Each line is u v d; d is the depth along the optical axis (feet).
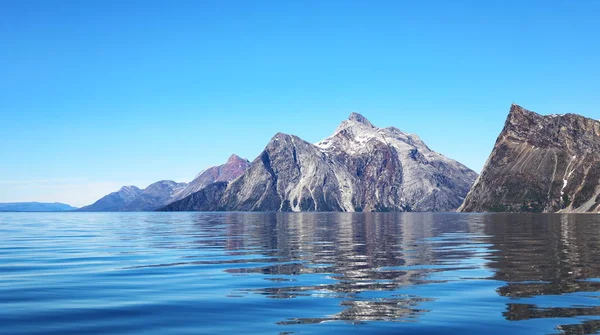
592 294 76.64
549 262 116.37
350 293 79.05
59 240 211.82
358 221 529.04
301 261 124.06
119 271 106.01
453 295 76.64
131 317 64.28
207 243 191.42
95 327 59.82
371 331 57.11
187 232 286.25
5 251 154.81
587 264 112.06
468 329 57.36
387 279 92.89
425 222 473.67
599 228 304.91
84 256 138.62
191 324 60.64
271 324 60.39
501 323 59.72
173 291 81.87
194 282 90.79
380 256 135.33
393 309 67.41
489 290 80.48
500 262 117.19
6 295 78.79
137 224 448.24
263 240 209.87
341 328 58.34
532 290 80.23
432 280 91.15
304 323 60.70
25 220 614.34
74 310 68.39
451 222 460.96
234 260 127.13
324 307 69.10
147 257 135.74
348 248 164.14
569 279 90.99
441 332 56.39
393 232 275.59
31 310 68.49
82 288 84.99
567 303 70.23
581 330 56.34
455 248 159.12
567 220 494.59
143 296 77.66
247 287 85.20
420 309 67.26
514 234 240.32
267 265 115.96
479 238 211.20
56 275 100.32
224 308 68.90
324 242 194.80
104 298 76.18
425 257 131.13
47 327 59.88
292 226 383.24
